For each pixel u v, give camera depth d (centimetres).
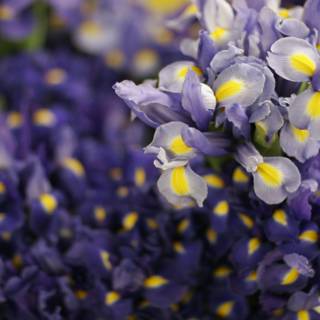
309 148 78
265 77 78
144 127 108
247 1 83
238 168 83
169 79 81
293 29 79
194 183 78
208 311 87
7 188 91
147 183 91
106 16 121
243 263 83
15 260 90
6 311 89
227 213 84
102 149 99
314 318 82
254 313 86
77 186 94
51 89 109
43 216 91
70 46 120
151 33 121
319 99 77
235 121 78
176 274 86
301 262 79
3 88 111
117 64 118
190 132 77
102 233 88
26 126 97
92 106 108
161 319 86
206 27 83
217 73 79
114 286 86
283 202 82
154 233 87
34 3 116
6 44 117
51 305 88
